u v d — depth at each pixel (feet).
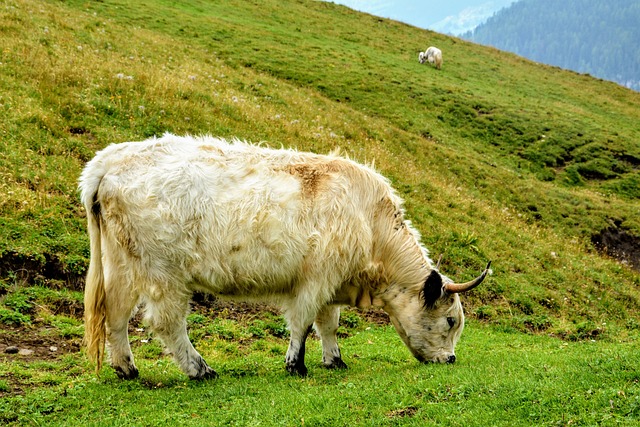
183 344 22.26
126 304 21.68
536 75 155.74
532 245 56.85
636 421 15.92
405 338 25.27
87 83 52.65
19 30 61.26
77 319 27.76
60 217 33.78
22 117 42.47
